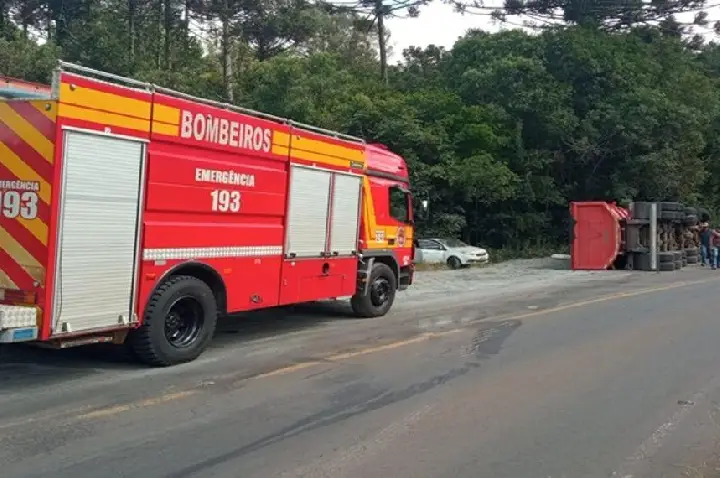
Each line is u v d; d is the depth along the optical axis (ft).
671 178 103.55
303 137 32.14
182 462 16.15
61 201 21.52
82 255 22.31
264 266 30.19
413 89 123.13
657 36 142.92
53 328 21.63
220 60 119.44
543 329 36.24
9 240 22.03
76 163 21.88
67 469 15.53
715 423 20.03
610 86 107.65
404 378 24.91
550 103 102.78
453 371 26.17
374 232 39.22
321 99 96.48
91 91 22.20
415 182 91.76
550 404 21.79
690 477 15.89
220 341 31.68
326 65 100.42
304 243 32.78
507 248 105.91
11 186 22.04
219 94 102.99
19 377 23.90
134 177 23.84
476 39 122.11
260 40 132.05
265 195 29.86
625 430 19.27
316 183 33.37
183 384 23.39
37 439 17.49
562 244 112.47
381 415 20.30
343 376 25.05
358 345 31.19
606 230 79.92
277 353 29.07
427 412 20.70
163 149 24.86
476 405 21.54
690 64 144.05
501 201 103.04
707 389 23.91
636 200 108.17
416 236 93.81
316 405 21.24
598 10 147.23
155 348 25.14
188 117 25.68
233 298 28.58
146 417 19.57
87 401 21.04
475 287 59.00
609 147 104.88
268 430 18.70
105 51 104.99
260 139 29.32
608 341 32.83
